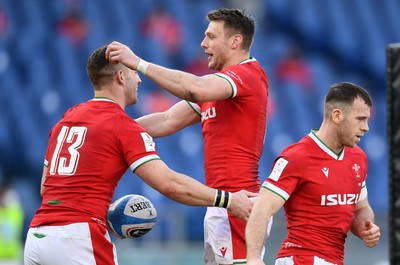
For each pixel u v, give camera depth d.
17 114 60.06
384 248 37.56
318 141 20.44
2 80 63.00
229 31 21.48
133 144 19.86
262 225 19.72
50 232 19.75
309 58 68.44
